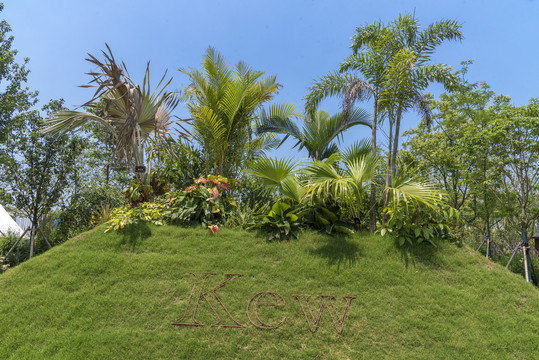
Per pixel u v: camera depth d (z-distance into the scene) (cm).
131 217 697
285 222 672
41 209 1295
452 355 441
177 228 688
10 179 1259
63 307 498
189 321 486
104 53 776
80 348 435
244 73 1021
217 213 739
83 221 1398
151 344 446
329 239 662
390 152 773
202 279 558
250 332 475
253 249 634
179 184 928
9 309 494
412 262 603
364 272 579
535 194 1095
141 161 853
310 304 522
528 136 906
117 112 888
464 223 731
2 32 1484
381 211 762
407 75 723
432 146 1273
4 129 1316
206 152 950
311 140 1338
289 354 443
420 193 646
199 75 986
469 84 1296
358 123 1234
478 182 1071
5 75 1472
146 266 578
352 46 874
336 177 676
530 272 897
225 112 920
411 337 467
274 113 1243
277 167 723
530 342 457
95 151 1456
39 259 598
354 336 471
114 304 505
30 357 419
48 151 1297
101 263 580
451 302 524
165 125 991
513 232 1462
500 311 513
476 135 978
